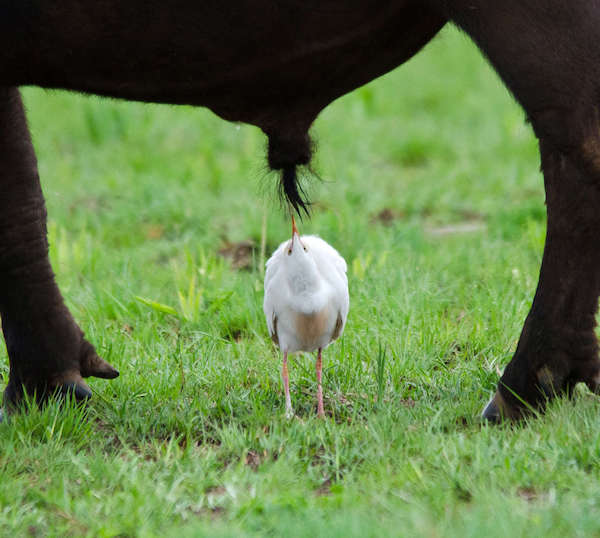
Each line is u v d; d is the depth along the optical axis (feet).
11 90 52.31
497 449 46.37
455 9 43.34
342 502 42.63
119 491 45.47
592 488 42.73
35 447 50.57
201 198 102.01
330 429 50.67
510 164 115.75
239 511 42.65
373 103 146.20
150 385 57.77
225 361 61.93
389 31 45.70
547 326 50.06
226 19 44.16
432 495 43.04
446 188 106.73
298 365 60.34
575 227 48.88
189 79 46.29
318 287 52.13
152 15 44.21
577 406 50.03
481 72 168.66
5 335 54.80
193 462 47.70
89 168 118.01
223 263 80.48
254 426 52.65
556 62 42.50
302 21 44.37
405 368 59.00
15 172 52.80
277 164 50.24
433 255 81.61
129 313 71.00
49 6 44.16
